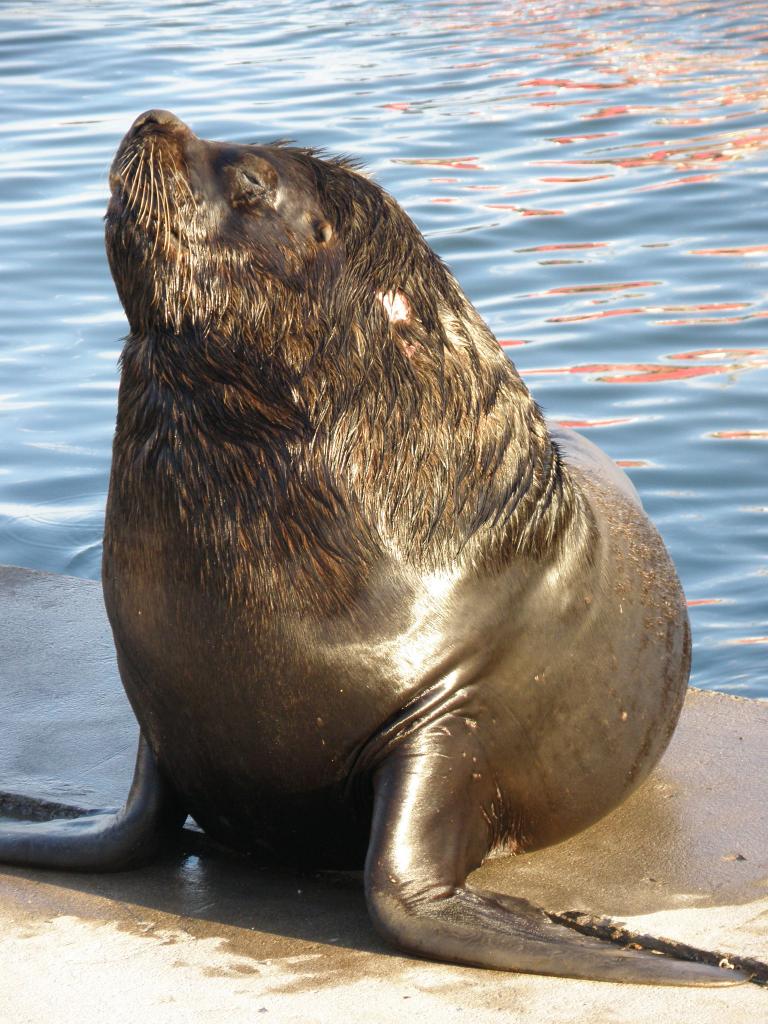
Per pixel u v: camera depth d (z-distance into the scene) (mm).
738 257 47531
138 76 75000
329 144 60969
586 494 19906
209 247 16125
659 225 51094
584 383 38844
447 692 16672
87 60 79562
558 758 17875
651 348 40844
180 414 16453
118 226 16016
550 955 15016
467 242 49750
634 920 16406
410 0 103125
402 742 16516
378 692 16422
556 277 46500
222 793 17328
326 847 17594
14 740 21656
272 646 16297
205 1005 14555
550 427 24812
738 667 26938
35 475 35250
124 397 16875
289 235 16469
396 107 68188
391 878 15844
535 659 17406
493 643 17000
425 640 16547
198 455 16375
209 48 83688
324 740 16578
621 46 82312
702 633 28016
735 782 20125
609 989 14656
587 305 44062
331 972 15203
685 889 17234
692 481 33406
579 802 18391
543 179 56781
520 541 17344
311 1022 14172
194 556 16359
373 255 16969
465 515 16953
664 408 37188
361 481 16516
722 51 79312
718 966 15469
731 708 22625
